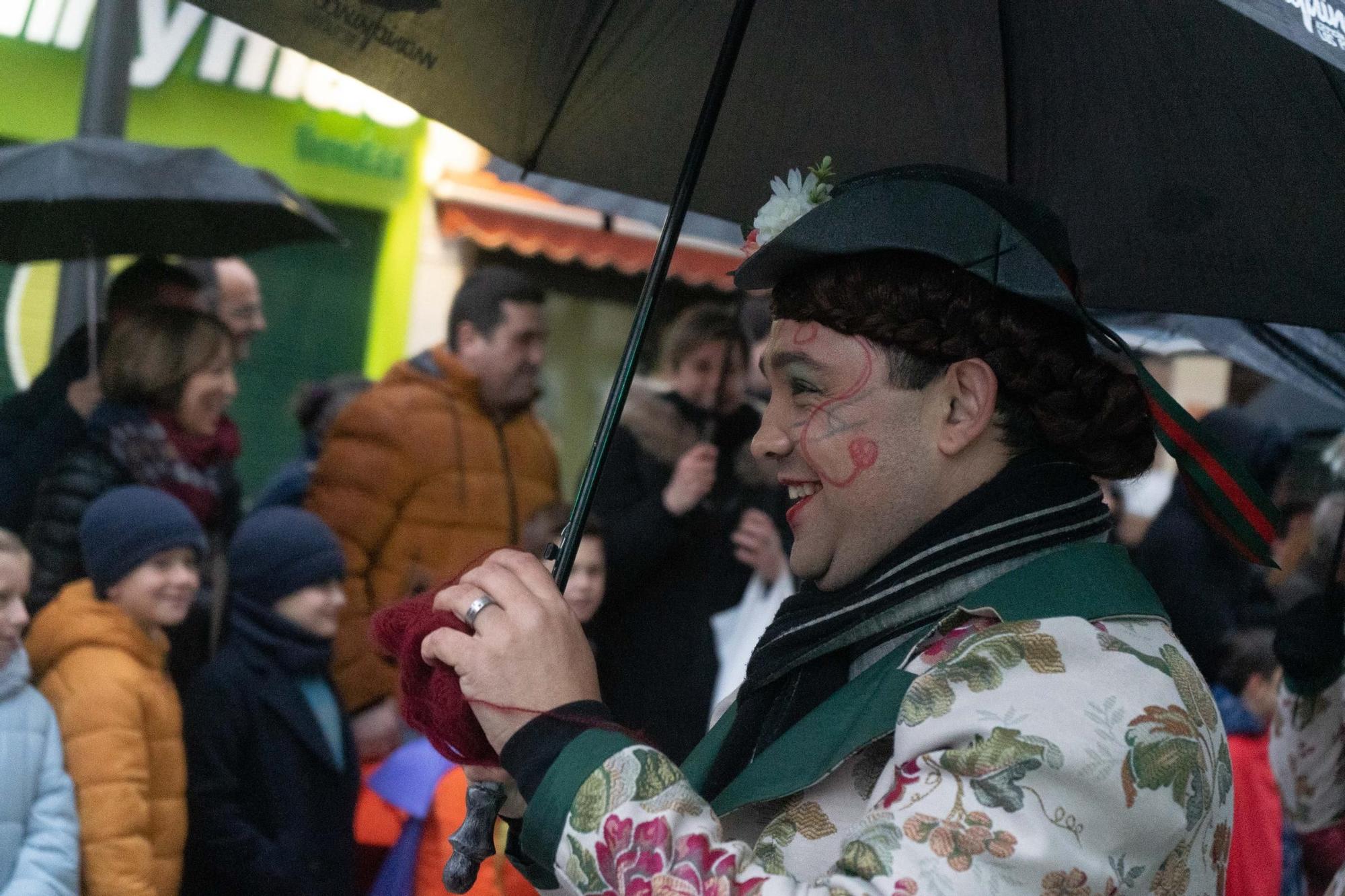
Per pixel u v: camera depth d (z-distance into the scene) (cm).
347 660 332
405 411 345
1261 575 337
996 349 115
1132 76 147
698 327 339
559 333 632
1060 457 119
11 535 253
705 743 132
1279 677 251
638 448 329
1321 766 223
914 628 116
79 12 516
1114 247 156
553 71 150
